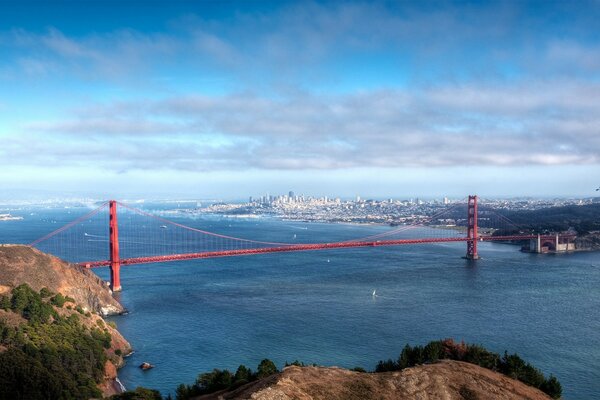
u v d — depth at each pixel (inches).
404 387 2194.9
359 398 2018.9
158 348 4104.3
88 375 3265.3
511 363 2770.7
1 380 2689.5
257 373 2738.7
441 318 4854.8
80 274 5201.8
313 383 2084.2
